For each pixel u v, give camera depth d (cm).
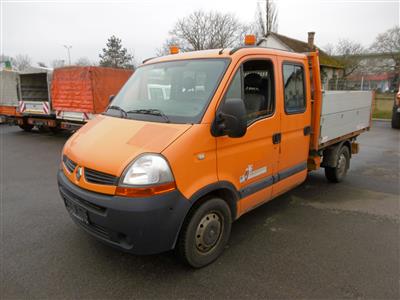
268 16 2783
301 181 446
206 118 281
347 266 314
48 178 629
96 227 279
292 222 418
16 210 456
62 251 339
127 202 247
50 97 1141
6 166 730
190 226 284
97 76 977
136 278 294
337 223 416
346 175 641
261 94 352
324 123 461
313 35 2881
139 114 317
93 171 270
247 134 322
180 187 263
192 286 283
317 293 273
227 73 304
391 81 3769
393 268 311
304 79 416
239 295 271
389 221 423
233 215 335
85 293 273
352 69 3775
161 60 381
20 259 324
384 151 900
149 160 251
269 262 321
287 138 391
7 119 1395
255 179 350
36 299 265
